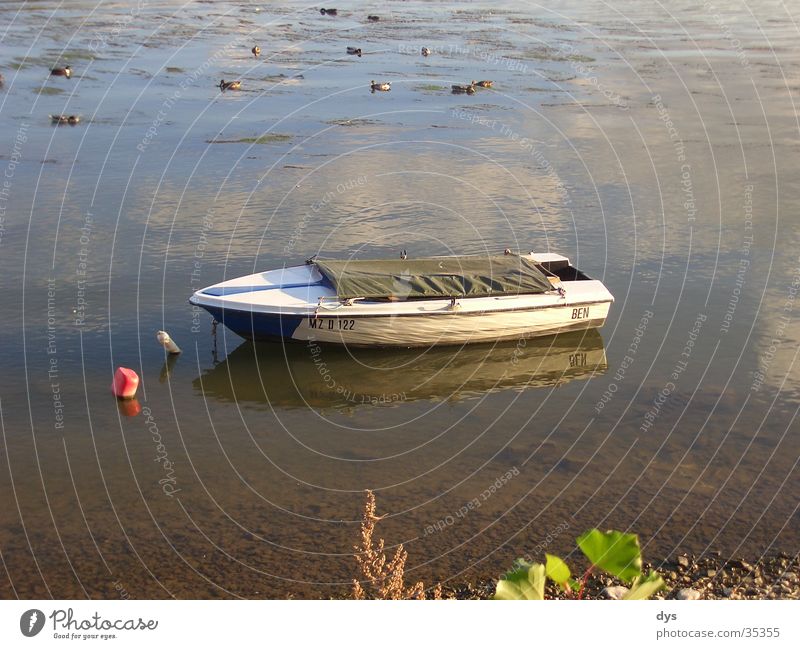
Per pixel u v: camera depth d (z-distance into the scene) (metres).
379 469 15.80
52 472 15.52
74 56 52.88
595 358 20.73
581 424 17.56
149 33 60.41
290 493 14.89
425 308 20.78
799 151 37.28
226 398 18.75
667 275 25.03
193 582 12.24
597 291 22.17
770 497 14.47
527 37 62.47
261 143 37.28
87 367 19.70
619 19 72.00
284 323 20.53
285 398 18.86
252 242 26.73
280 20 66.75
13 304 22.50
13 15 65.31
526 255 23.64
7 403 18.02
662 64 54.72
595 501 14.48
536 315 21.45
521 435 17.17
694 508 14.18
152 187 31.66
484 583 12.24
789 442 16.50
